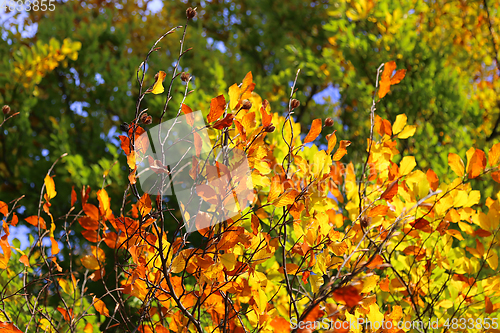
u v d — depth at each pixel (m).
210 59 5.72
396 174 2.23
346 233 2.22
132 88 5.05
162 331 2.15
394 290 2.30
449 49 4.68
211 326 2.27
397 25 4.03
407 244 2.30
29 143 4.82
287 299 2.31
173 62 5.70
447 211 2.23
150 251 2.16
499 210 2.23
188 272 2.14
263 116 2.11
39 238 2.18
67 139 4.69
